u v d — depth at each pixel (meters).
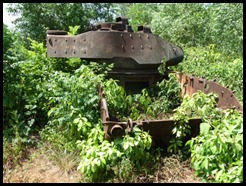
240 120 3.70
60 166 3.99
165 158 4.04
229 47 11.38
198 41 13.88
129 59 6.17
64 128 4.69
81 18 12.27
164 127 4.03
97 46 6.05
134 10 19.86
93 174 3.62
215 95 4.90
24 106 5.39
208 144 3.45
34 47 6.75
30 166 4.04
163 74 6.55
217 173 3.33
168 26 14.48
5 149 4.27
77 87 4.68
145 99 5.75
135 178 3.63
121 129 3.76
